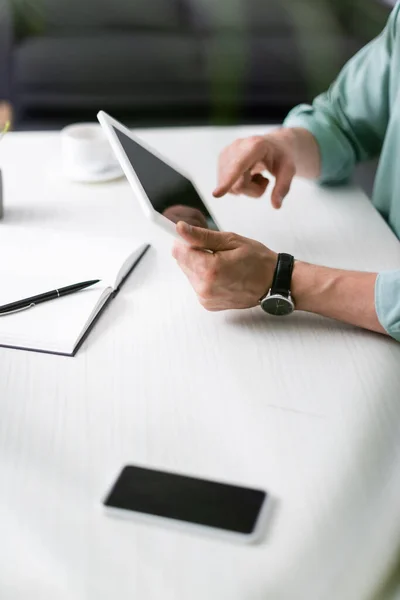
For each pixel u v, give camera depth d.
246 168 1.18
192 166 1.41
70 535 0.62
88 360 0.86
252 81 3.37
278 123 3.41
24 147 1.50
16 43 3.31
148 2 3.43
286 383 0.83
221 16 3.46
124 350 0.88
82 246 1.07
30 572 0.59
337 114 1.38
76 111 3.32
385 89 1.34
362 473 0.70
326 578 0.59
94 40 3.32
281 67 3.36
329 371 0.85
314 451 0.73
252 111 3.42
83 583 0.58
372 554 0.61
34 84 3.26
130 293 1.00
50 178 1.36
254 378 0.83
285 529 0.63
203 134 1.57
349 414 0.78
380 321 0.90
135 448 0.72
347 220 1.24
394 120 1.27
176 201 1.02
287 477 0.69
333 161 1.34
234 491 0.66
